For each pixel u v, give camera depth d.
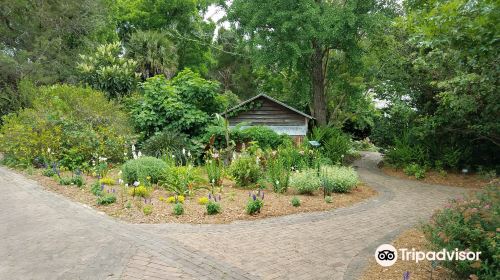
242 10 17.05
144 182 8.15
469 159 13.51
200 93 14.59
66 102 13.21
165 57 22.33
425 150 14.29
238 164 9.49
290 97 21.67
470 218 3.97
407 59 13.32
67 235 5.45
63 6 21.06
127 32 30.11
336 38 16.19
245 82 33.25
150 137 13.12
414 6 5.60
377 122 16.78
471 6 4.13
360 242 5.71
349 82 18.81
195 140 13.27
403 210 8.16
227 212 6.92
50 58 21.14
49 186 8.40
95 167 9.79
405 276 3.54
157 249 4.99
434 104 13.93
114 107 13.71
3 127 12.18
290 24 15.10
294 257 5.00
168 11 29.53
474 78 7.17
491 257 3.66
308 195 8.88
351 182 9.73
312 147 14.66
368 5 16.12
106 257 4.68
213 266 4.54
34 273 4.24
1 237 5.37
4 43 20.81
